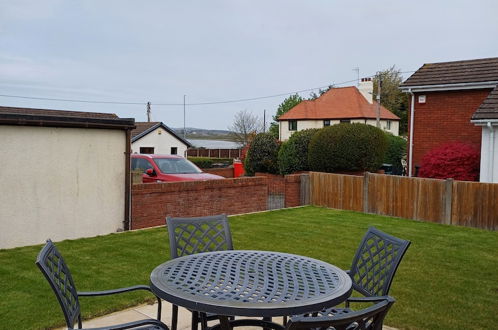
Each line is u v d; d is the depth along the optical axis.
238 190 11.64
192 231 4.17
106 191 8.63
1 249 7.14
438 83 15.33
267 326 3.53
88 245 7.47
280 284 2.91
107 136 8.59
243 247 7.50
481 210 10.02
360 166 15.23
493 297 5.13
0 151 7.19
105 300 4.78
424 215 10.97
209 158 37.97
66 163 8.01
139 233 8.53
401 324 4.29
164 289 2.74
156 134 31.06
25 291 5.01
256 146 21.12
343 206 12.62
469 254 7.27
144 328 3.05
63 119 7.80
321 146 15.72
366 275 3.61
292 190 13.50
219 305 2.48
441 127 15.57
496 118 12.09
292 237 8.36
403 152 21.80
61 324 4.12
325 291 2.79
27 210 7.54
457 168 13.27
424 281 5.72
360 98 40.66
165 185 9.88
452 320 4.41
